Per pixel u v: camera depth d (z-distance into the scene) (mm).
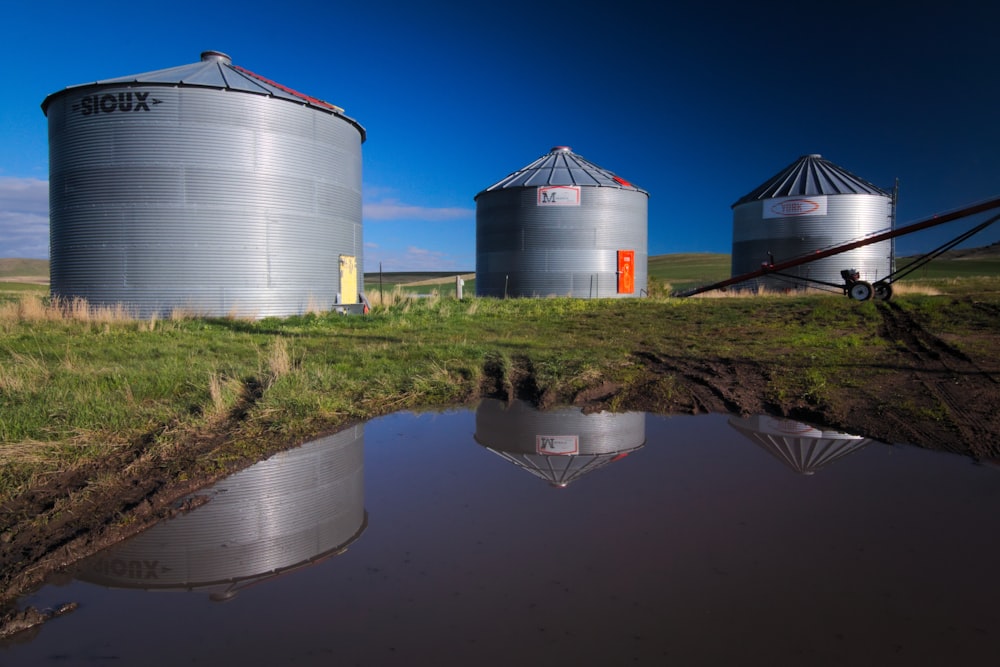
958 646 3168
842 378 9602
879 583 3830
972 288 25859
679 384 9648
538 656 3131
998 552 4227
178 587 4008
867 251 32938
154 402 7859
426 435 7535
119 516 4926
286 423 7438
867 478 5754
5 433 6293
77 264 17656
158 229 17312
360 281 21953
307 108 18891
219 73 18594
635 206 32062
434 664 3078
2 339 12852
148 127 17078
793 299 24234
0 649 3314
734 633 3305
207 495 5551
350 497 5484
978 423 7090
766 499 5289
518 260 31812
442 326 16797
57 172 17969
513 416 8398
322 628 3461
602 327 16766
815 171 34844
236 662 3137
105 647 3320
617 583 3895
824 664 3027
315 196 19297
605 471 6145
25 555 4332
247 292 18094
